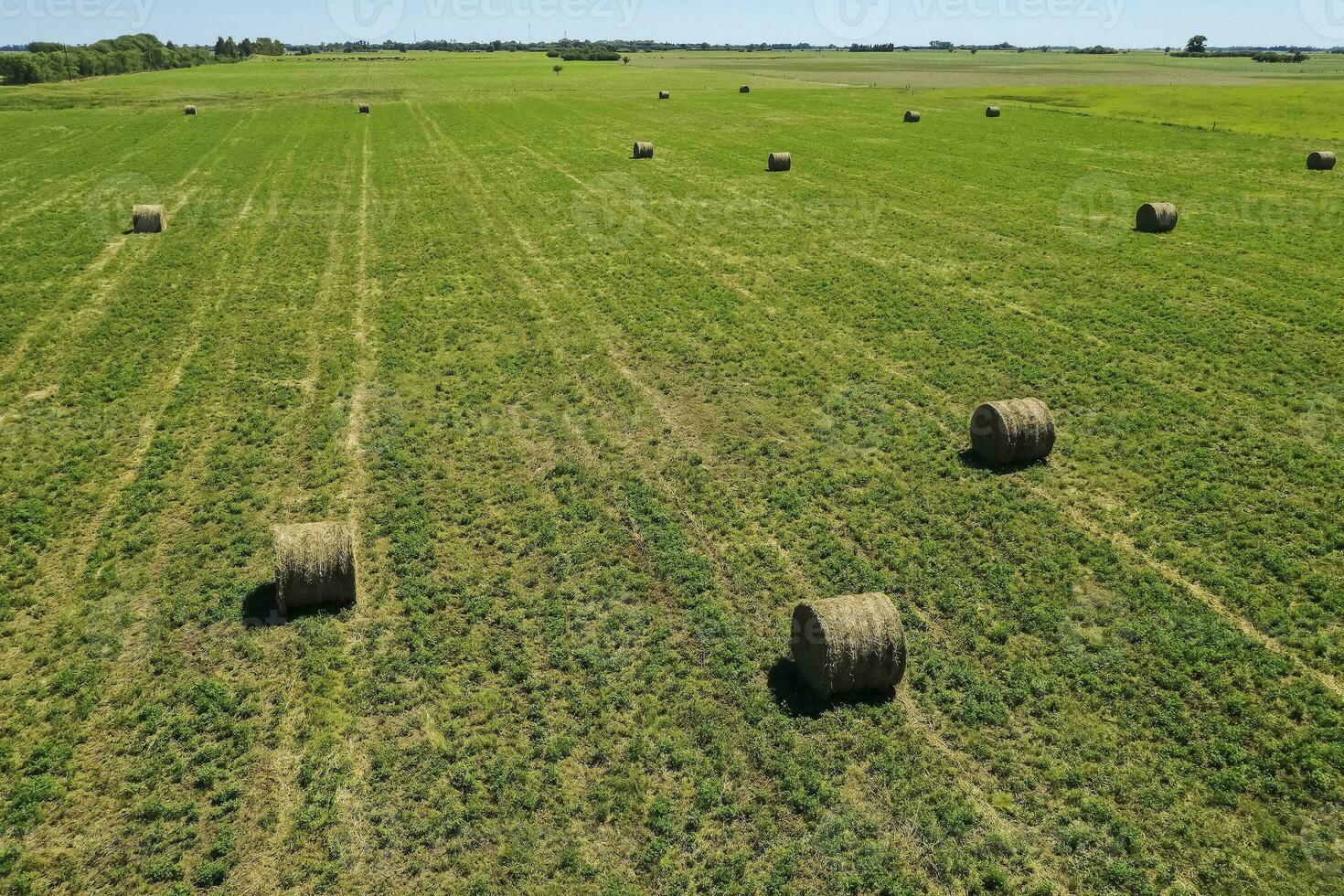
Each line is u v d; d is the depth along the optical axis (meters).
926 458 16.52
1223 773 9.47
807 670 10.74
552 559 13.49
